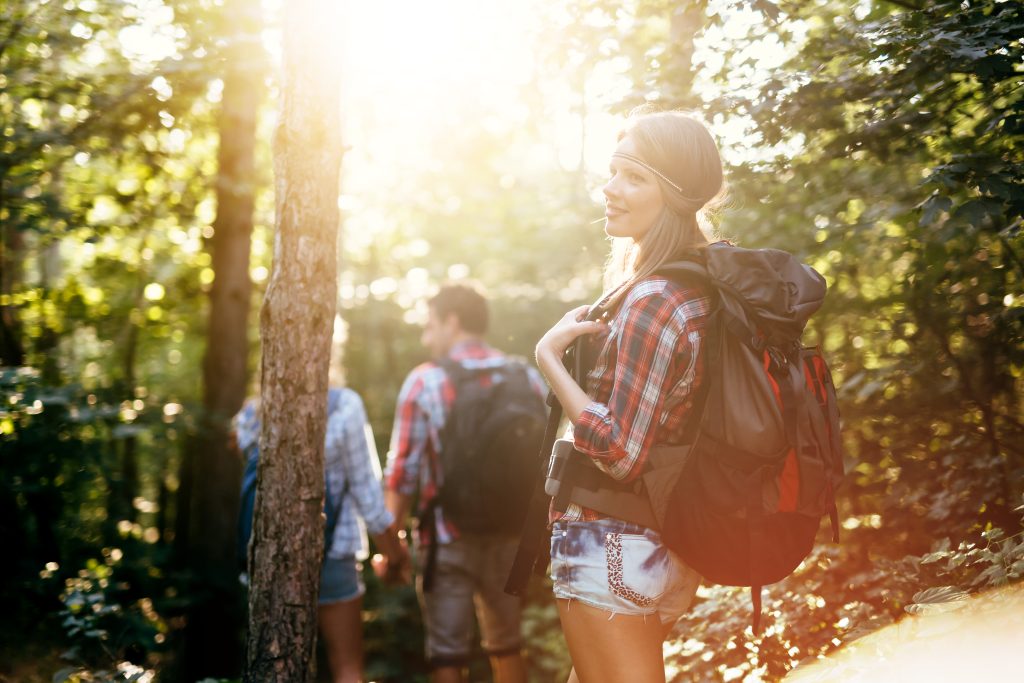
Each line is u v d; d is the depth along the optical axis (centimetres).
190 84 474
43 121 494
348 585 336
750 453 176
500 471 348
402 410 369
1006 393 287
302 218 243
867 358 336
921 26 257
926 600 201
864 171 341
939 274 289
